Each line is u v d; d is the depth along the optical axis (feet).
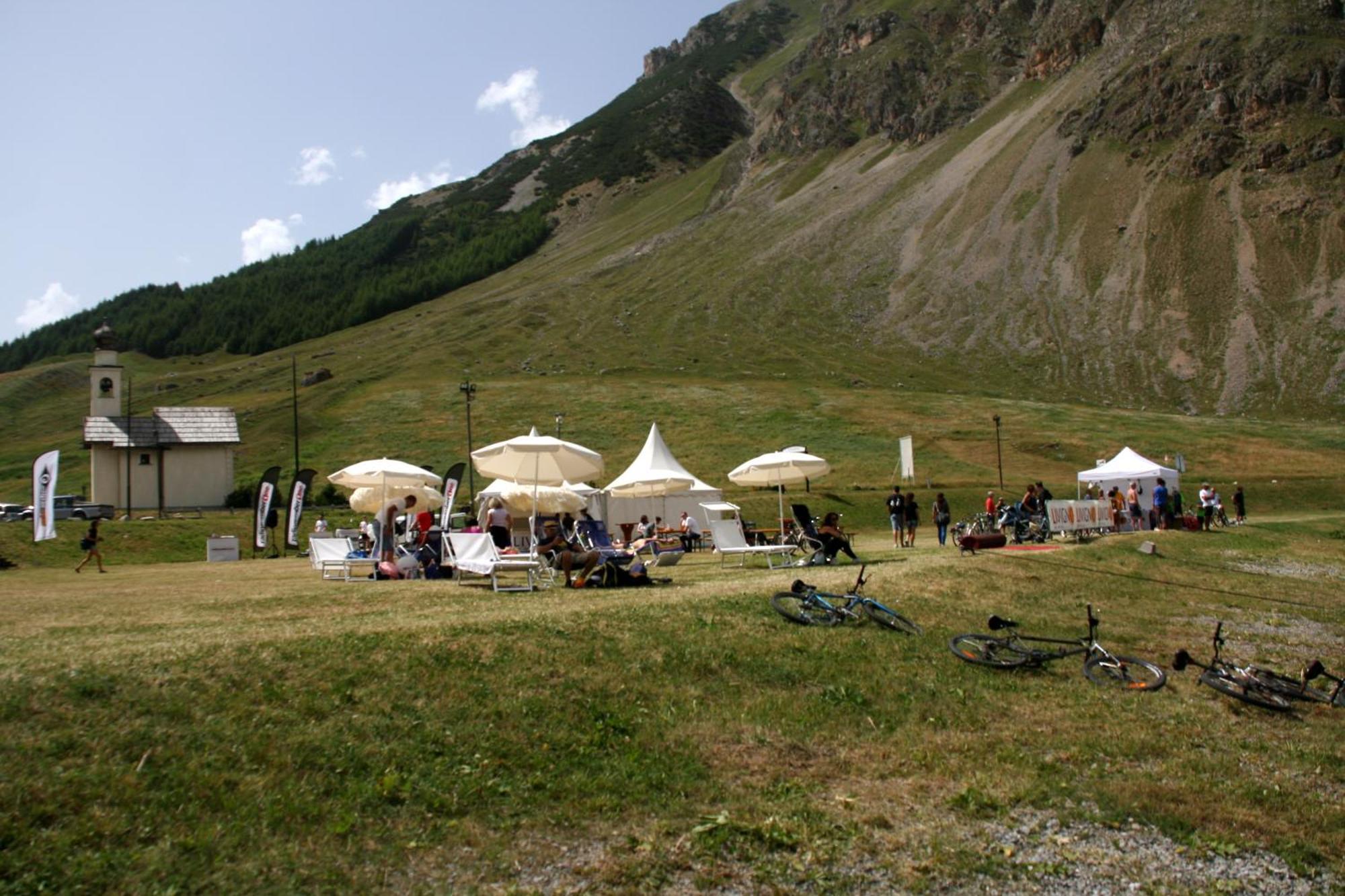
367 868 24.98
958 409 311.06
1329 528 128.88
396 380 371.15
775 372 394.73
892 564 70.90
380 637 38.96
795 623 48.49
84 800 25.67
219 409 208.74
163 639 38.01
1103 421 293.23
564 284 593.42
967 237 541.75
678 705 37.40
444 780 29.81
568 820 28.53
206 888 23.35
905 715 38.83
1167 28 606.14
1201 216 482.28
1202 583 74.59
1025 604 59.88
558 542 66.54
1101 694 43.09
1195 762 35.81
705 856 26.81
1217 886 27.12
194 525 144.87
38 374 499.10
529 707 35.04
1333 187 467.11
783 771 33.17
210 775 27.76
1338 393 348.79
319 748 30.17
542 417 303.89
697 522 141.59
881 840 28.58
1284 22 547.08
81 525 135.54
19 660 32.99
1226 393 363.97
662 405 318.65
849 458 247.70
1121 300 449.48
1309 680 45.47
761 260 582.76
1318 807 32.35
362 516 174.60
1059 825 30.27
